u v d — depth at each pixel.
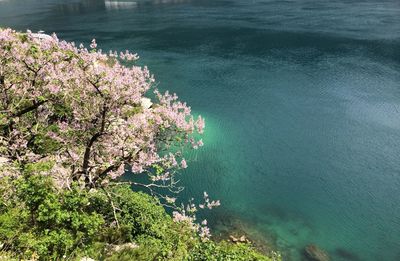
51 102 17.73
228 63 63.53
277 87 52.72
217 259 18.73
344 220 27.06
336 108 45.59
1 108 17.73
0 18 113.62
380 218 27.27
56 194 13.24
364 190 30.28
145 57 66.50
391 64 60.84
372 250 24.36
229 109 45.47
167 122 17.28
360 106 45.91
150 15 114.19
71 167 16.58
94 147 17.23
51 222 13.00
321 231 25.89
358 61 62.91
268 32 84.81
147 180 29.31
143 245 16.45
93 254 13.91
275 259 22.61
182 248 17.67
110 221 18.56
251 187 30.47
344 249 24.34
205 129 39.47
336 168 33.34
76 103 16.73
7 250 11.69
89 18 111.12
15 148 16.45
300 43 75.12
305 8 115.50
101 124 16.39
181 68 60.66
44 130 17.53
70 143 16.86
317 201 29.09
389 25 87.12
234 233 24.94
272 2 131.62
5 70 17.58
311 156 35.25
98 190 18.42
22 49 17.70
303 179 31.80
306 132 39.88
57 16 116.44
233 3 134.00
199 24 96.44
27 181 13.30
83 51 18.08
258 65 62.41
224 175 31.66
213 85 53.38
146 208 20.88
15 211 12.62
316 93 50.34
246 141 37.78
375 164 33.75
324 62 63.03
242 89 52.00
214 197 28.72
